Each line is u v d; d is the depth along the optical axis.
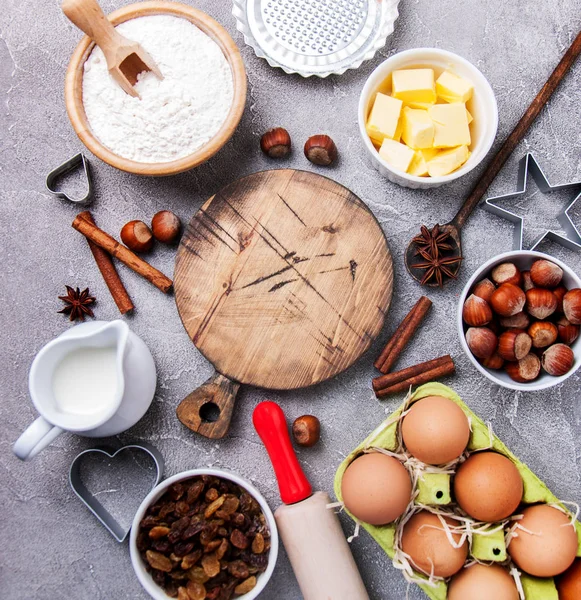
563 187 0.63
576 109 0.64
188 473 0.55
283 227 0.60
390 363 0.60
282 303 0.59
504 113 0.64
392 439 0.52
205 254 0.60
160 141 0.58
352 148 0.64
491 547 0.49
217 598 0.55
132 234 0.61
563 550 0.48
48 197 0.64
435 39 0.65
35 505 0.62
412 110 0.59
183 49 0.58
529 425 0.61
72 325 0.63
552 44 0.64
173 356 0.62
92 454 0.62
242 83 0.57
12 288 0.63
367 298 0.59
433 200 0.63
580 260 0.63
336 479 0.53
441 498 0.50
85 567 0.61
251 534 0.56
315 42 0.63
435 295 0.62
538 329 0.56
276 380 0.59
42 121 0.64
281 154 0.62
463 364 0.62
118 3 0.64
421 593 0.60
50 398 0.54
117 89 0.58
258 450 0.61
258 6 0.63
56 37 0.65
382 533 0.52
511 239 0.63
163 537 0.56
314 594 0.55
